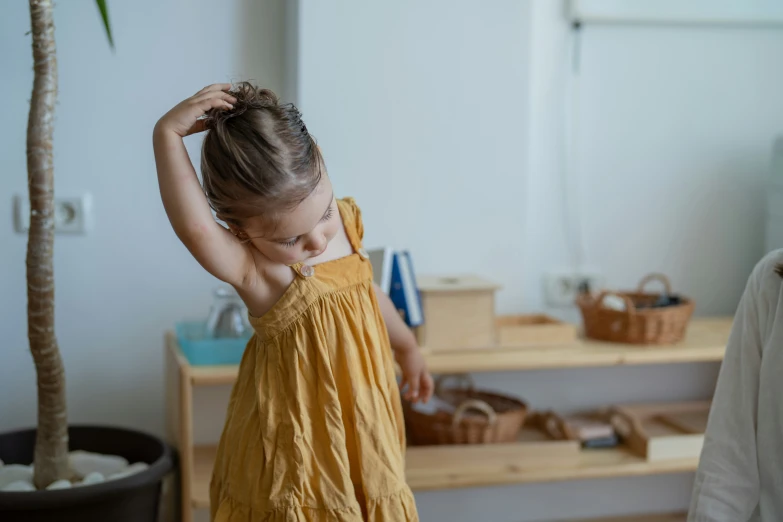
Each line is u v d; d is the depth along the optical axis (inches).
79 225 71.9
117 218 72.9
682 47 82.2
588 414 80.3
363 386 42.7
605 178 82.3
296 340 42.1
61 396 56.1
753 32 83.3
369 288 45.8
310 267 42.6
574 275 82.2
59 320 72.7
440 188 75.6
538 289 82.2
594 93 81.1
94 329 73.4
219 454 45.6
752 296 42.0
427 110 74.5
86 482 55.6
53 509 51.1
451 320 69.7
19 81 69.7
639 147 82.5
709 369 83.6
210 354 63.7
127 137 72.4
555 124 80.6
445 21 73.9
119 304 73.7
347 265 44.4
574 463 69.9
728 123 83.8
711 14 80.5
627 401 82.1
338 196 73.9
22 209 70.4
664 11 79.7
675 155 83.3
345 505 40.8
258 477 41.7
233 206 38.9
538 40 79.4
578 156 81.4
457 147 75.5
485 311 70.3
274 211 38.2
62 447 56.6
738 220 85.0
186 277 74.7
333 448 41.2
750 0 81.0
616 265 83.4
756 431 41.3
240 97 40.9
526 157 76.9
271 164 37.5
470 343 70.1
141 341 74.4
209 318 67.0
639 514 81.7
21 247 71.0
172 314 74.7
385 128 73.9
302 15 71.2
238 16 73.5
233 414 44.6
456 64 74.5
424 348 69.2
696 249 84.7
